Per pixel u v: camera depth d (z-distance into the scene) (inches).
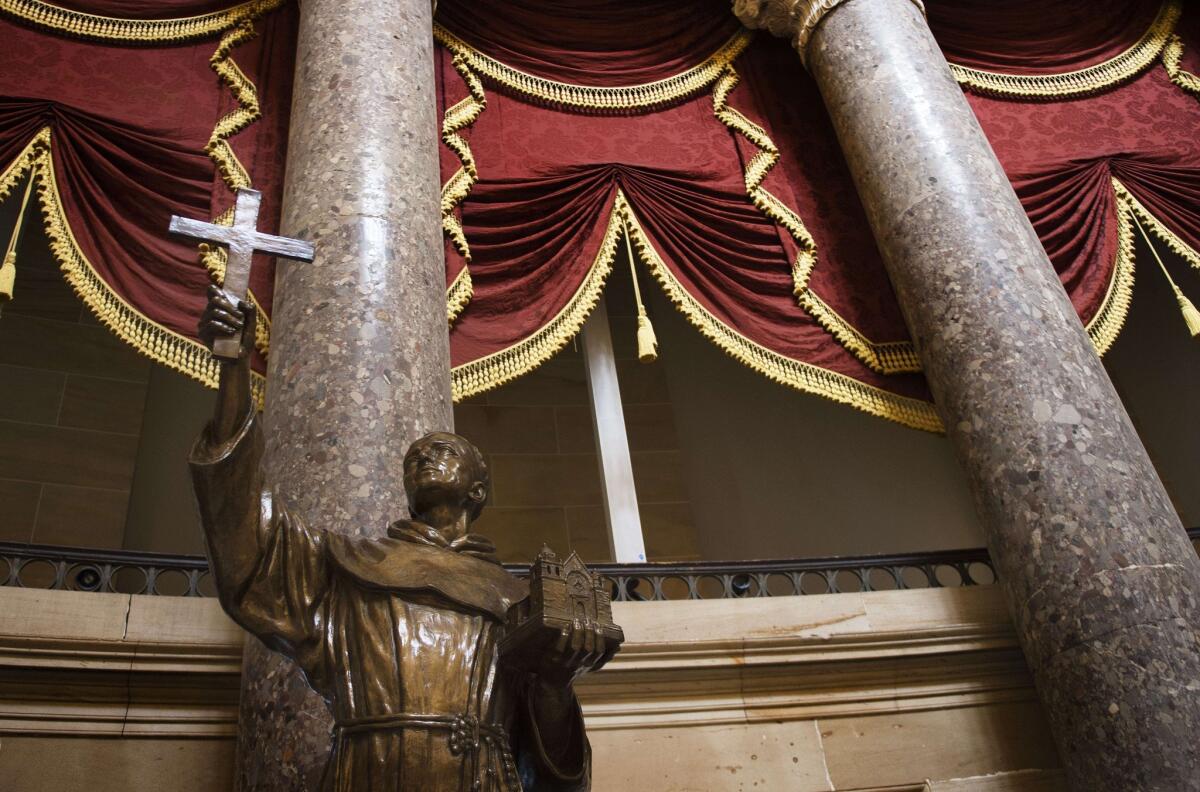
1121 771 140.8
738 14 263.4
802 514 299.9
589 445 319.6
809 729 171.8
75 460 277.4
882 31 231.0
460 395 196.7
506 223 221.5
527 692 81.4
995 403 173.2
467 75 239.9
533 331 208.2
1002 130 258.2
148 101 210.2
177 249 192.9
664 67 258.2
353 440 135.6
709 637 172.9
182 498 276.7
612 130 244.8
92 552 161.6
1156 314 314.0
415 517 92.4
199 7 226.7
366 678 77.7
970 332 182.1
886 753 171.3
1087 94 266.8
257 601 79.9
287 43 230.2
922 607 183.2
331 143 173.3
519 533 300.7
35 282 298.4
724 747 167.6
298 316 150.4
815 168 248.7
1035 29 275.7
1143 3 283.6
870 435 302.7
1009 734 175.8
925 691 177.5
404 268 158.4
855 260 233.8
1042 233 238.7
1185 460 299.4
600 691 167.8
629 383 331.0
